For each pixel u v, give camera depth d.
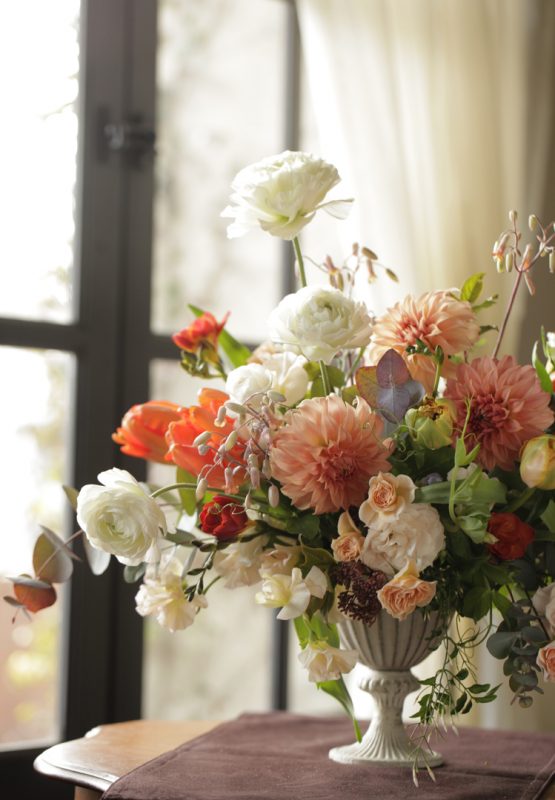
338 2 2.00
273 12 2.20
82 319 1.83
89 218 1.85
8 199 1.85
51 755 1.17
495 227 2.13
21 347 1.76
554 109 2.40
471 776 1.10
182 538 1.02
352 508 1.00
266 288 2.23
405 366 0.97
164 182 2.09
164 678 2.13
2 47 1.86
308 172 0.99
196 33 2.12
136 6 1.91
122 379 1.87
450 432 0.95
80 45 1.87
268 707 2.13
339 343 0.96
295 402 1.02
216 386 2.15
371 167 1.99
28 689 1.88
